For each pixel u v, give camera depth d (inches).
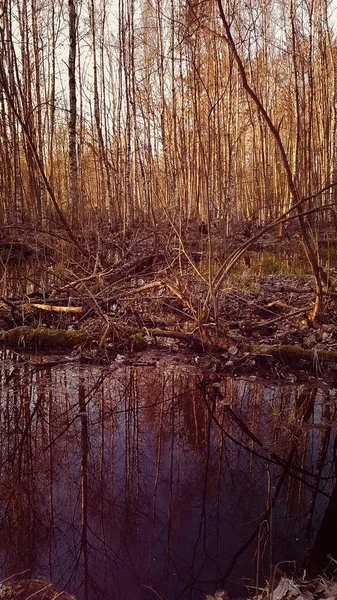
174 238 278.4
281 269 342.3
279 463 122.0
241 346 186.7
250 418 145.5
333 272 306.8
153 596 76.4
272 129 154.3
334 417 145.6
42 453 123.6
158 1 454.6
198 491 108.3
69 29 378.0
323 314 204.5
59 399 155.6
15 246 327.0
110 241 351.9
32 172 324.2
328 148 489.1
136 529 94.5
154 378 173.5
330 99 568.7
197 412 148.8
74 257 313.9
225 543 91.0
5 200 371.6
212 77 425.4
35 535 92.3
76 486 109.1
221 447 128.9
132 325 217.0
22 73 474.0
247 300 233.6
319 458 124.6
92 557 85.8
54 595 75.7
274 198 611.8
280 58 600.7
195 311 201.5
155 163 324.8
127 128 486.9
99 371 179.6
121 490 107.7
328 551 88.3
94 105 486.9
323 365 176.2
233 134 571.5
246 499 105.9
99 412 148.0
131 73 498.0
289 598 74.2
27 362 186.5
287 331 197.6
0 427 137.0
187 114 511.5
